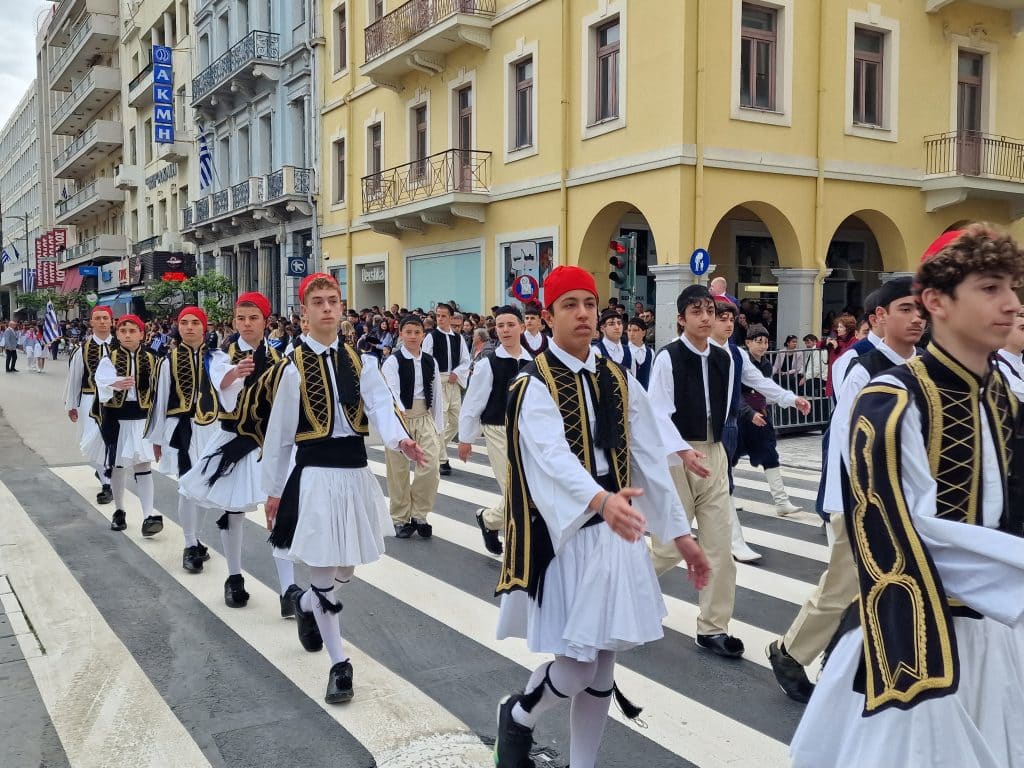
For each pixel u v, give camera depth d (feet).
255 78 92.07
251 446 18.17
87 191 159.22
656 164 46.06
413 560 22.16
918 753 6.59
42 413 55.42
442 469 34.40
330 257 82.17
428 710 13.43
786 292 50.65
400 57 63.36
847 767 7.05
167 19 121.49
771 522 25.96
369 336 54.65
